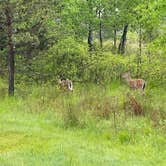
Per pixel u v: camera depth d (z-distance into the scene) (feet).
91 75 97.09
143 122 52.42
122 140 46.75
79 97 72.23
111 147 45.11
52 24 95.81
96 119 54.39
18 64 94.63
